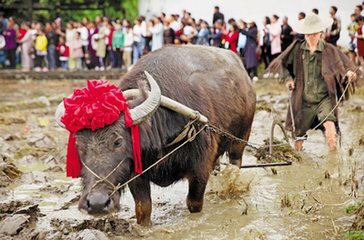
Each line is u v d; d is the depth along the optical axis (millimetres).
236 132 8773
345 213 7832
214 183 9203
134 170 6520
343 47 23453
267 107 15922
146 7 29859
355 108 15711
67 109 6195
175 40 23938
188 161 7375
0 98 19375
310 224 7473
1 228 7227
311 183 9250
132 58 25938
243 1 26953
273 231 7258
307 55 10055
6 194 8875
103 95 6199
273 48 23188
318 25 9844
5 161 10188
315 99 10094
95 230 6848
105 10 30328
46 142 12070
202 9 27984
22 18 30031
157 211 8117
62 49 26422
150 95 6402
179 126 7012
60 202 8344
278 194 8758
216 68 8266
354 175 9219
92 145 6152
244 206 8266
